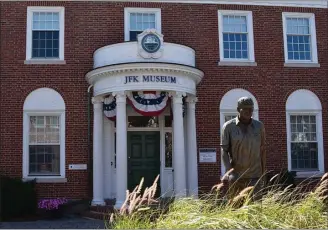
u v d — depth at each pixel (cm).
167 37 1980
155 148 1927
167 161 1925
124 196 1627
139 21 1984
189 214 673
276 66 2047
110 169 1884
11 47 1920
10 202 1700
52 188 1861
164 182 1903
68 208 1809
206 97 1970
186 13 2005
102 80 1744
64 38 1939
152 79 1683
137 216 729
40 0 1942
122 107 1683
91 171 1875
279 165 1997
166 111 1938
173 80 1709
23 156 1873
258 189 779
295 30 2103
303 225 658
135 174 1906
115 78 1697
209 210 712
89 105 1897
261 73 2028
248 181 781
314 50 2100
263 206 677
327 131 2064
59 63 1920
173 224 649
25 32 1934
